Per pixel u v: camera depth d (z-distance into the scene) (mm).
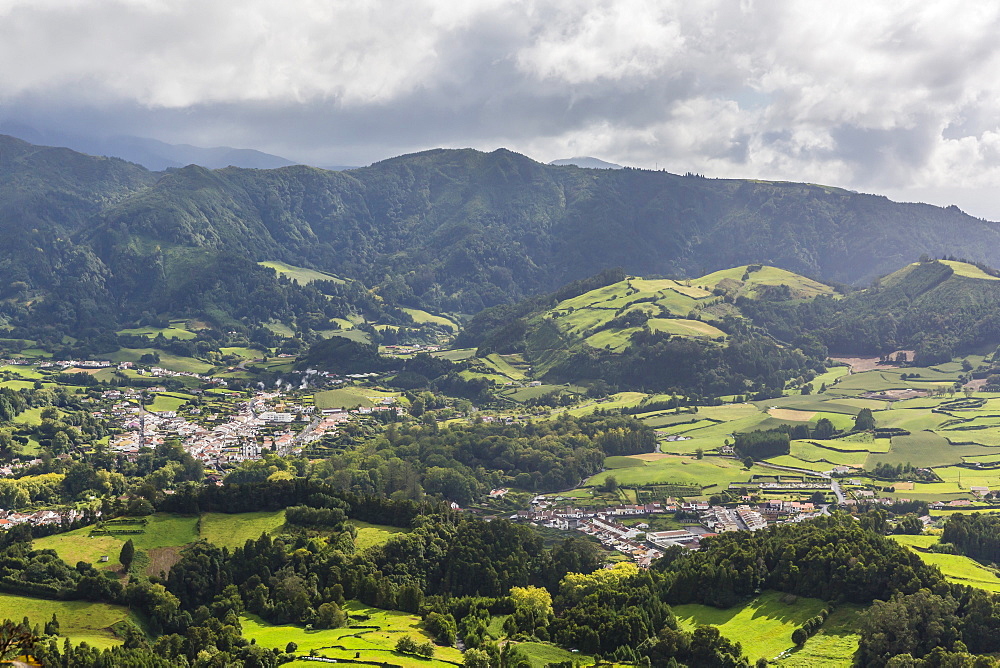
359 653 194375
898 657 187000
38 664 78875
